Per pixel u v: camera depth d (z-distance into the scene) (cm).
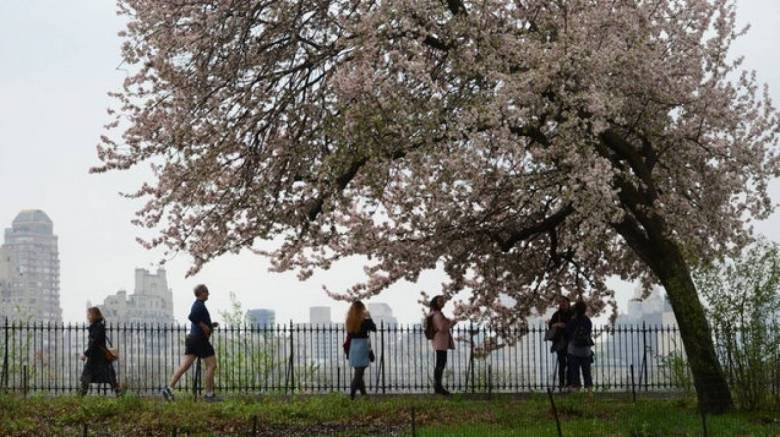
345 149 3638
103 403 3700
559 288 4909
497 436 3081
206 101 3847
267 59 3906
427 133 3528
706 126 3969
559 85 3622
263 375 5231
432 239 4362
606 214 3541
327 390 5050
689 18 4031
